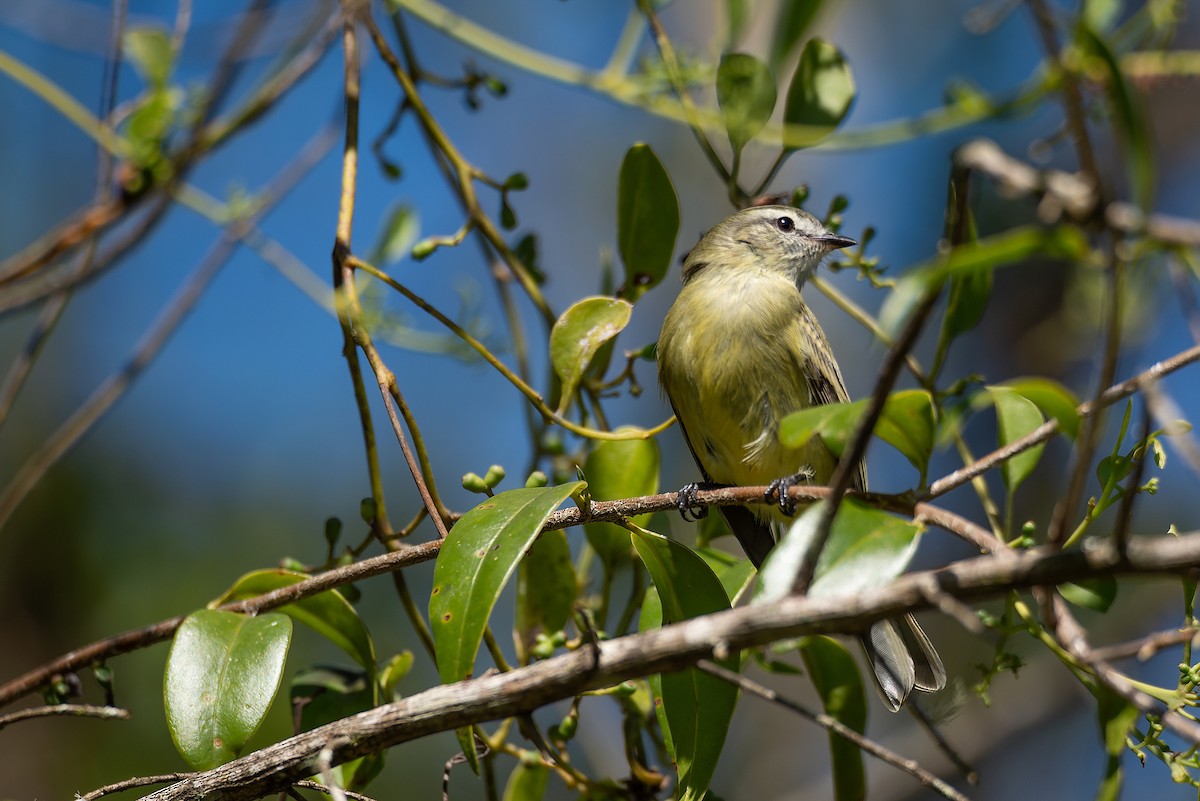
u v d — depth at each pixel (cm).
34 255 1010
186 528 1641
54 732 1453
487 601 607
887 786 1708
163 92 1023
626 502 721
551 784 1392
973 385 909
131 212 1042
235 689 659
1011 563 493
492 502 658
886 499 639
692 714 679
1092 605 628
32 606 1547
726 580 786
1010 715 1709
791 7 774
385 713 598
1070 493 478
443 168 943
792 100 914
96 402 1025
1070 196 422
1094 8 892
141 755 1443
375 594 1516
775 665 862
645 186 877
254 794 606
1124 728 598
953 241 482
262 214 1087
